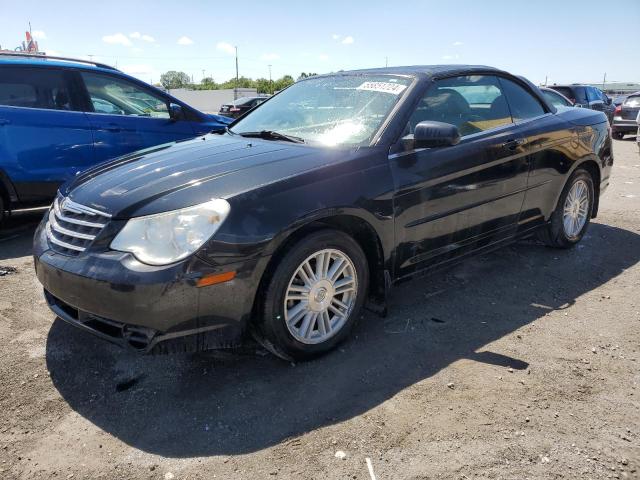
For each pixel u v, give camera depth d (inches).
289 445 93.0
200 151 133.7
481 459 89.3
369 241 127.9
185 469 87.7
